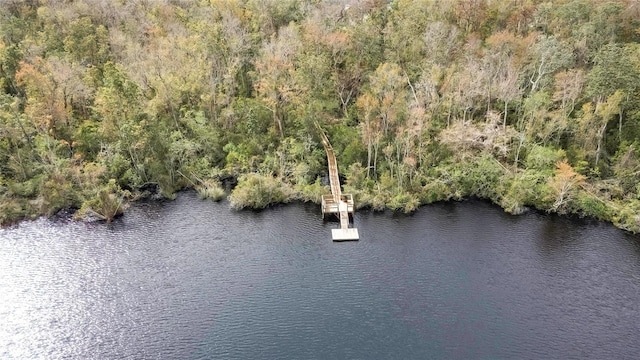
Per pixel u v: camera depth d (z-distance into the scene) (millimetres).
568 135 103000
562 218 93188
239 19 130125
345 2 142500
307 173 103875
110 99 101562
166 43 119188
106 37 128000
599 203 92688
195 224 92188
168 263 81562
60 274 79188
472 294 74438
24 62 109562
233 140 110250
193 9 142875
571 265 80438
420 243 86188
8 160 99375
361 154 103750
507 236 88000
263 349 65688
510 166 101000
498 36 109312
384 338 67250
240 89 121688
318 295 74438
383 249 84688
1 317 71000
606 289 75312
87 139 104188
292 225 91938
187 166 105562
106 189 93812
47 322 70250
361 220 92938
